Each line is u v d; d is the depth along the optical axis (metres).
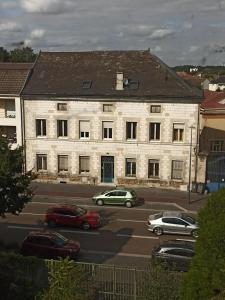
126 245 29.17
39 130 43.88
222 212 14.77
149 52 44.62
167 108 40.97
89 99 41.91
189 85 42.03
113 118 42.06
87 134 43.16
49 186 43.47
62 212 32.47
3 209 26.14
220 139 51.31
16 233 31.34
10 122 44.16
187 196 40.91
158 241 29.91
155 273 17.08
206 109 50.62
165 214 31.89
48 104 42.84
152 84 41.78
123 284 20.09
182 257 24.34
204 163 41.56
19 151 27.27
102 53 45.56
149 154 42.41
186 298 15.32
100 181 43.88
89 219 32.09
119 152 42.81
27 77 43.97
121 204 37.84
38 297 16.33
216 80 106.44
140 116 41.59
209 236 14.73
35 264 21.27
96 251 28.11
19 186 26.61
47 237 26.56
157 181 42.78
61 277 15.38
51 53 46.56
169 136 41.59
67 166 44.25
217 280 14.59
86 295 15.16
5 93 43.16
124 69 43.66
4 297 18.50
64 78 43.78
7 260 20.88
